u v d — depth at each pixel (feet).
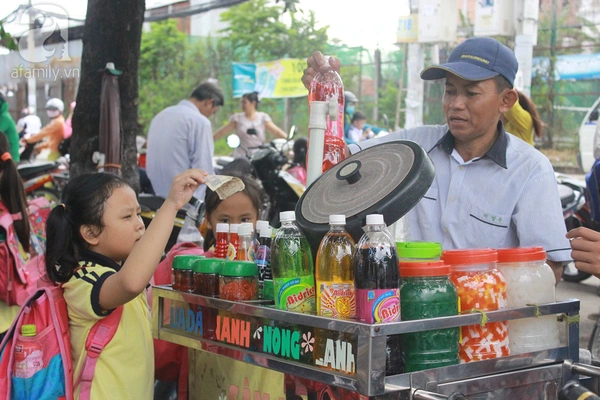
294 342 5.86
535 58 47.32
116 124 13.58
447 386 5.51
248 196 9.39
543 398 6.15
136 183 14.66
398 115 46.42
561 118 46.65
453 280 5.96
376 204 5.74
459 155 8.53
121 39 13.97
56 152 36.19
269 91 45.70
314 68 8.41
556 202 8.00
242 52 62.64
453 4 34.55
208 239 9.86
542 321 6.27
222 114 63.41
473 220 8.30
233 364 6.83
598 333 9.81
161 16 28.40
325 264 5.70
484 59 7.96
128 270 6.59
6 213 11.50
